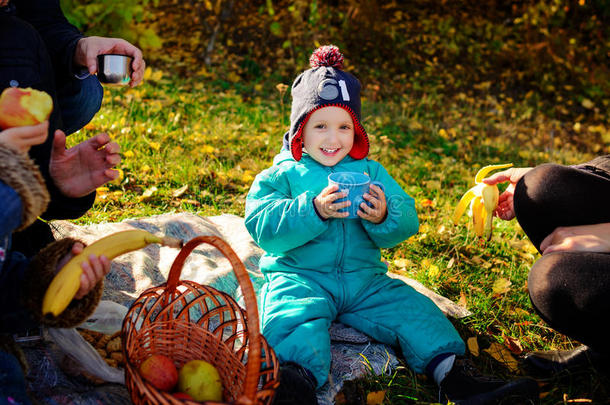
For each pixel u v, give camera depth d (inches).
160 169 162.9
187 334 77.9
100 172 79.9
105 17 230.4
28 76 73.0
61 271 62.8
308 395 77.5
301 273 99.2
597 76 325.1
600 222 82.9
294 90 106.9
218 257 120.0
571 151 258.2
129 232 68.6
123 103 204.8
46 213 82.6
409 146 226.2
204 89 247.1
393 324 94.7
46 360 78.2
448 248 143.3
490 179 98.6
